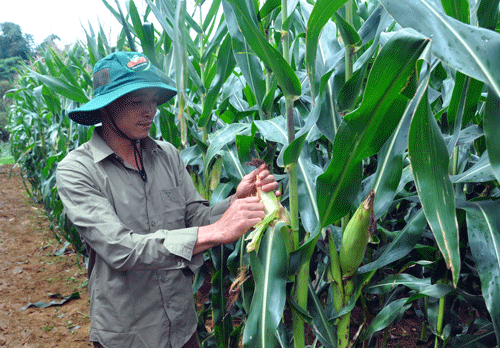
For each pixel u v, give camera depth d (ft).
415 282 4.52
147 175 4.72
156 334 4.50
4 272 12.71
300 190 4.15
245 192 4.66
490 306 2.96
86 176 4.27
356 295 3.95
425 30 2.22
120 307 4.35
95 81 4.32
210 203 5.83
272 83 4.68
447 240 2.36
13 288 11.56
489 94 2.01
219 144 4.85
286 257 3.57
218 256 5.72
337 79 3.85
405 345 7.27
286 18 3.62
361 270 3.99
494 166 1.99
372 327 4.16
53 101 12.05
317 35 3.09
